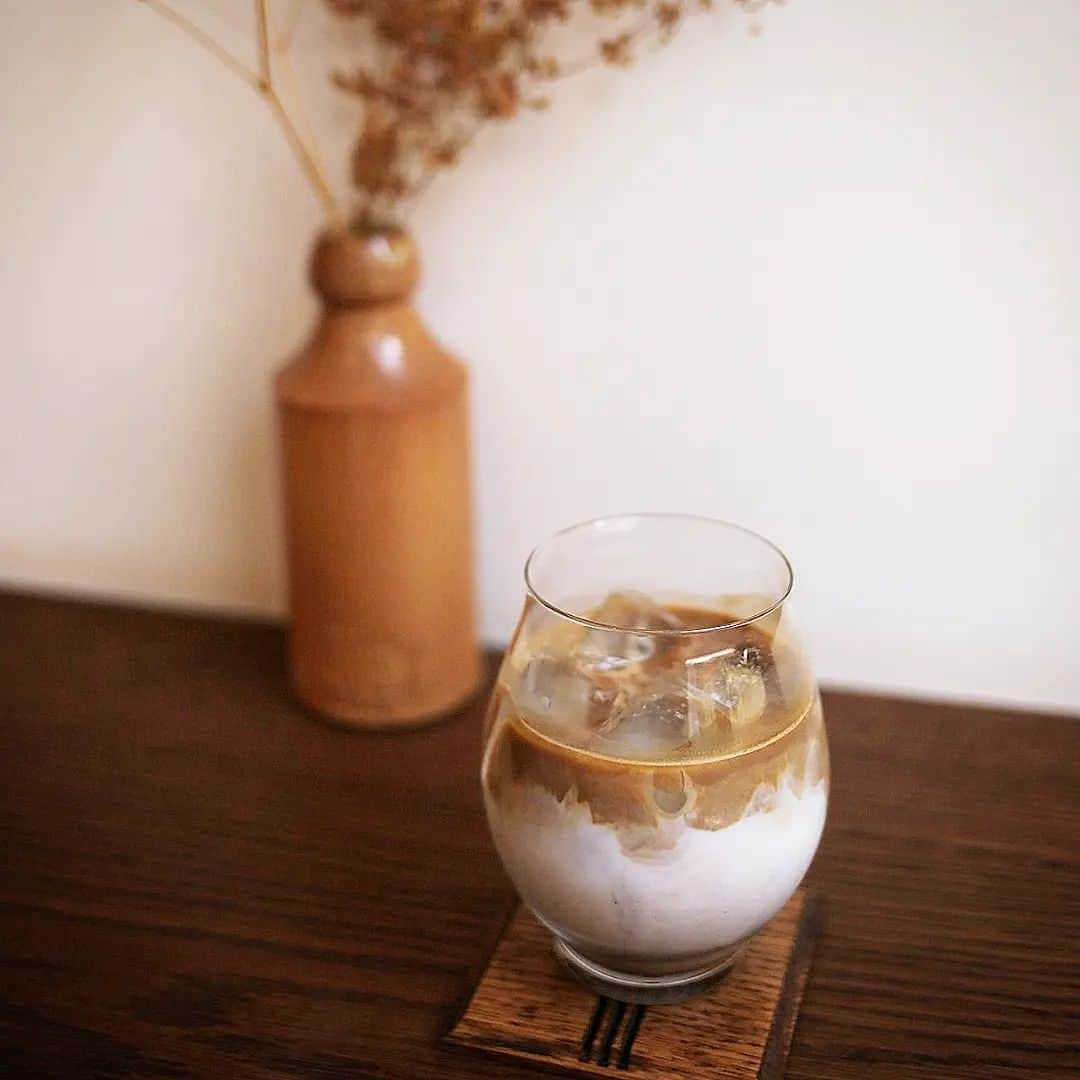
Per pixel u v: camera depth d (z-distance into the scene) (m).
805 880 0.52
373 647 0.60
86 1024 0.48
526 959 0.49
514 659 0.47
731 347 0.60
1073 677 0.62
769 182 0.57
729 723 0.44
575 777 0.44
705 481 0.62
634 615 0.50
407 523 0.58
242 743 0.60
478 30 0.56
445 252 0.62
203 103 0.62
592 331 0.61
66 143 0.64
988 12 0.54
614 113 0.58
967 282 0.57
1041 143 0.55
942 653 0.63
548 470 0.64
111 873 0.53
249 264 0.64
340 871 0.53
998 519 0.60
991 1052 0.46
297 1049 0.47
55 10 0.62
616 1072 0.45
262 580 0.69
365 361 0.57
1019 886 0.52
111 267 0.65
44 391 0.68
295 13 0.59
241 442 0.67
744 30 0.56
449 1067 0.46
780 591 0.47
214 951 0.50
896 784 0.57
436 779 0.58
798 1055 0.46
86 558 0.71
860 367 0.59
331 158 0.61
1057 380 0.58
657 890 0.44
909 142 0.56
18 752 0.60
